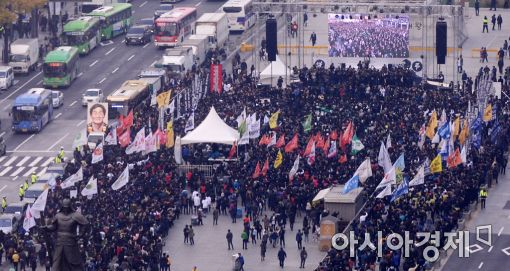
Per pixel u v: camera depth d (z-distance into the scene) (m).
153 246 197.00
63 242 102.19
